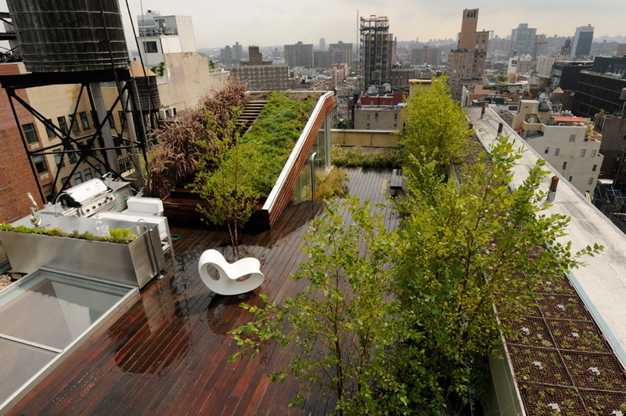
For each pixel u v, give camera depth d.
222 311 6.42
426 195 4.67
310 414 4.63
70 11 8.80
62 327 6.13
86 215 8.26
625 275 8.07
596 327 4.85
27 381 4.95
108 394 4.89
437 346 3.89
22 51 9.12
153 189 9.80
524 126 37.31
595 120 49.75
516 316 4.57
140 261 6.89
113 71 9.37
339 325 3.71
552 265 3.66
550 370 4.27
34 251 7.30
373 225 3.49
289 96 14.68
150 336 5.88
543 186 12.25
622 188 45.66
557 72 94.31
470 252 3.77
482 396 4.91
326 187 11.83
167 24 40.97
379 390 4.29
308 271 3.46
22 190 20.80
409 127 12.94
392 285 3.98
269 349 5.57
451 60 127.75
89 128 28.34
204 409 4.70
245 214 8.44
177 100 35.84
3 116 20.05
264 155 10.26
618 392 3.98
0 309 6.48
